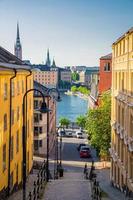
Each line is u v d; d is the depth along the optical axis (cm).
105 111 6350
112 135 5166
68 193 3784
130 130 3862
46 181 4353
